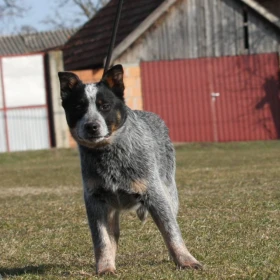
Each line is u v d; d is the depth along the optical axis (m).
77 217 11.62
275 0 30.44
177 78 28.83
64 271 7.77
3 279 7.42
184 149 26.61
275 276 6.89
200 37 28.91
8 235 10.34
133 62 28.67
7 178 19.72
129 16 29.88
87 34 31.22
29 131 28.75
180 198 12.95
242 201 12.22
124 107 7.47
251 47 28.80
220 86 28.84
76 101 7.39
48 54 28.52
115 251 7.86
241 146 26.58
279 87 28.70
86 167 7.45
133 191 7.42
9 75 28.53
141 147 7.44
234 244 8.73
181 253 7.40
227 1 28.88
